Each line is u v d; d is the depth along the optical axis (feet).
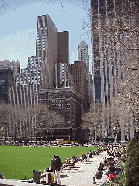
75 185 72.74
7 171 103.04
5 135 498.69
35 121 483.51
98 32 73.56
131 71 115.55
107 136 444.55
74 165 122.72
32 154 206.28
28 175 91.91
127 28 69.26
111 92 416.87
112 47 74.69
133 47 88.94
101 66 109.81
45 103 595.06
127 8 71.46
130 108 133.49
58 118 473.67
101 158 176.14
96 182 78.13
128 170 40.11
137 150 40.27
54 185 64.85
